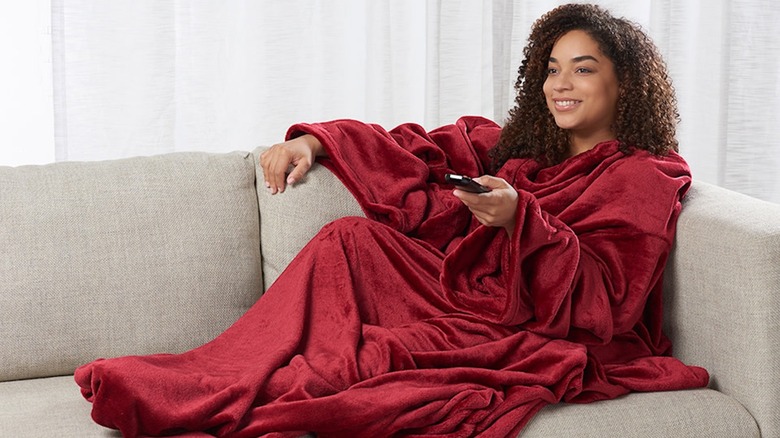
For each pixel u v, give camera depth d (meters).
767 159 3.27
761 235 1.94
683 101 3.20
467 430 1.81
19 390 1.98
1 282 2.03
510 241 1.97
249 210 2.24
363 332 1.98
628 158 2.19
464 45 3.03
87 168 2.18
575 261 1.97
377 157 2.31
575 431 1.85
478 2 3.01
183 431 1.76
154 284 2.12
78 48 2.79
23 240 2.05
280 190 2.23
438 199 2.31
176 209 2.17
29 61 2.83
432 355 1.92
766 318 1.93
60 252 2.07
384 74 3.02
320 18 2.95
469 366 1.93
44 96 2.87
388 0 2.98
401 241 2.17
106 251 2.10
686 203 2.17
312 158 2.26
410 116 3.08
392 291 2.11
